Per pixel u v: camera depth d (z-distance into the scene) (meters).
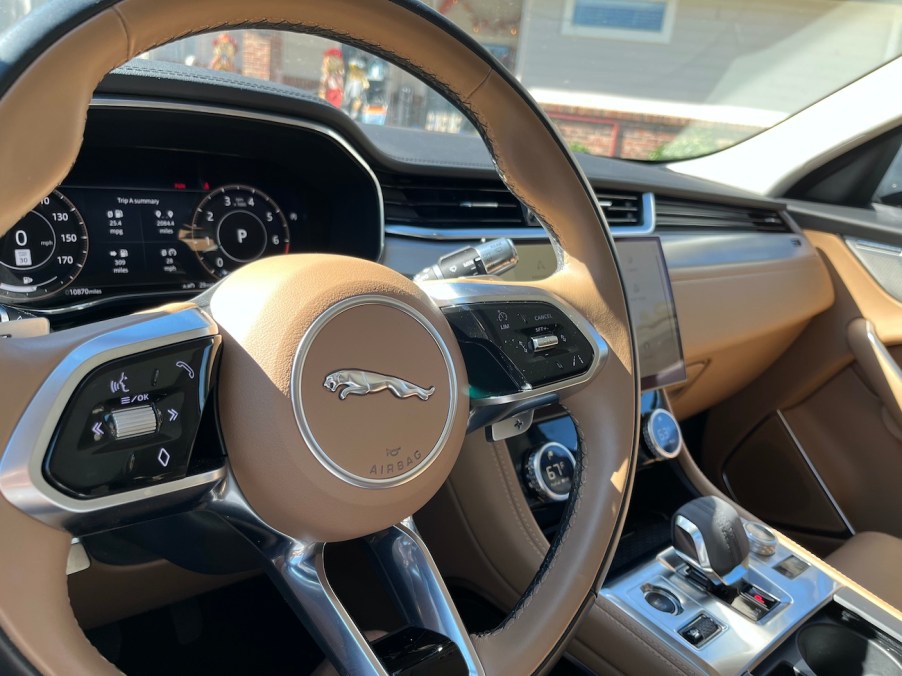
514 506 1.12
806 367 2.01
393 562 0.65
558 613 0.71
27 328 0.53
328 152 1.08
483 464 1.10
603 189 1.57
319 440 0.53
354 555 1.24
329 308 0.54
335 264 0.57
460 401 0.62
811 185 2.15
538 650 0.69
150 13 0.50
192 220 1.06
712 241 1.77
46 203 0.94
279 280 0.54
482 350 0.69
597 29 7.42
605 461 0.77
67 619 0.48
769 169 2.17
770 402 2.08
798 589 1.08
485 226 1.26
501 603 1.17
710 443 2.23
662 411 1.33
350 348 0.55
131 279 1.03
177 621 1.28
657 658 0.98
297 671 1.26
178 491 0.51
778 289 1.85
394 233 1.19
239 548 0.63
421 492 0.59
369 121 1.69
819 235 2.02
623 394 0.79
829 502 1.98
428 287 0.69
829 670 1.01
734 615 1.03
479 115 0.69
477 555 1.15
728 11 6.99
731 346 1.76
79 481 0.47
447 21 0.62
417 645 0.61
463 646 0.63
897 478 1.86
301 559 0.58
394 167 1.17
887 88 1.99
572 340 0.75
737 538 1.04
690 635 1.00
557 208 0.75
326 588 0.58
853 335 1.93
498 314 0.70
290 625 1.32
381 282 0.58
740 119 2.26
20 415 0.46
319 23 0.59
